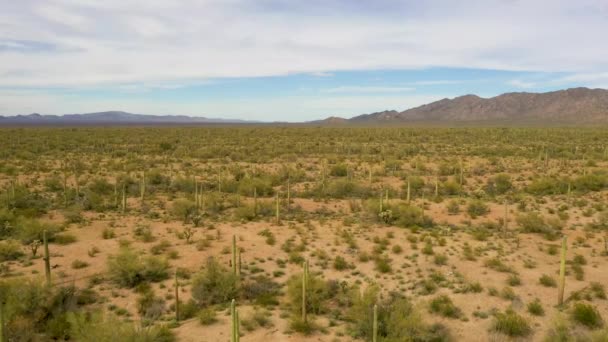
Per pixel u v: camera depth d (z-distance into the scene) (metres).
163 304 16.19
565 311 15.56
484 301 16.59
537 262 20.81
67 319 13.20
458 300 16.69
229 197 35.78
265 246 23.52
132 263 18.12
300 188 41.34
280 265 20.62
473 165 55.00
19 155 59.91
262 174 46.16
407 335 13.38
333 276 19.39
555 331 14.01
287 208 32.66
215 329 14.27
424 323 14.12
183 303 16.23
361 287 18.09
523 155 64.50
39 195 35.25
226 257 21.66
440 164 54.28
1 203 30.19
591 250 22.50
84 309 15.64
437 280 18.64
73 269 19.59
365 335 13.89
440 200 34.97
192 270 19.78
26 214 28.47
